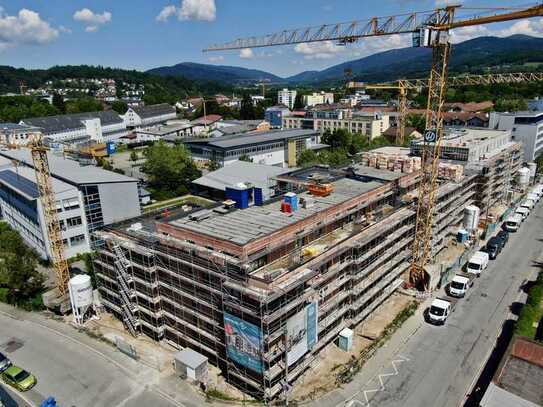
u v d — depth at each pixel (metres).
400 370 63.06
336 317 65.81
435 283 86.25
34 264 87.25
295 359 56.78
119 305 77.06
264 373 53.47
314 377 61.78
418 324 74.81
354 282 68.75
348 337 66.81
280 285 52.59
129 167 198.75
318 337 63.72
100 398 58.81
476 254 96.56
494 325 74.12
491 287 87.62
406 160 96.06
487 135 141.50
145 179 172.88
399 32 96.94
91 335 73.94
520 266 97.12
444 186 99.75
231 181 151.38
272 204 73.25
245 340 54.22
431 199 83.88
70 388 60.91
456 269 94.38
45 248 100.81
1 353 66.50
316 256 60.22
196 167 171.00
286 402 56.25
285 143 199.50
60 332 75.00
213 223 64.81
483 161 123.75
